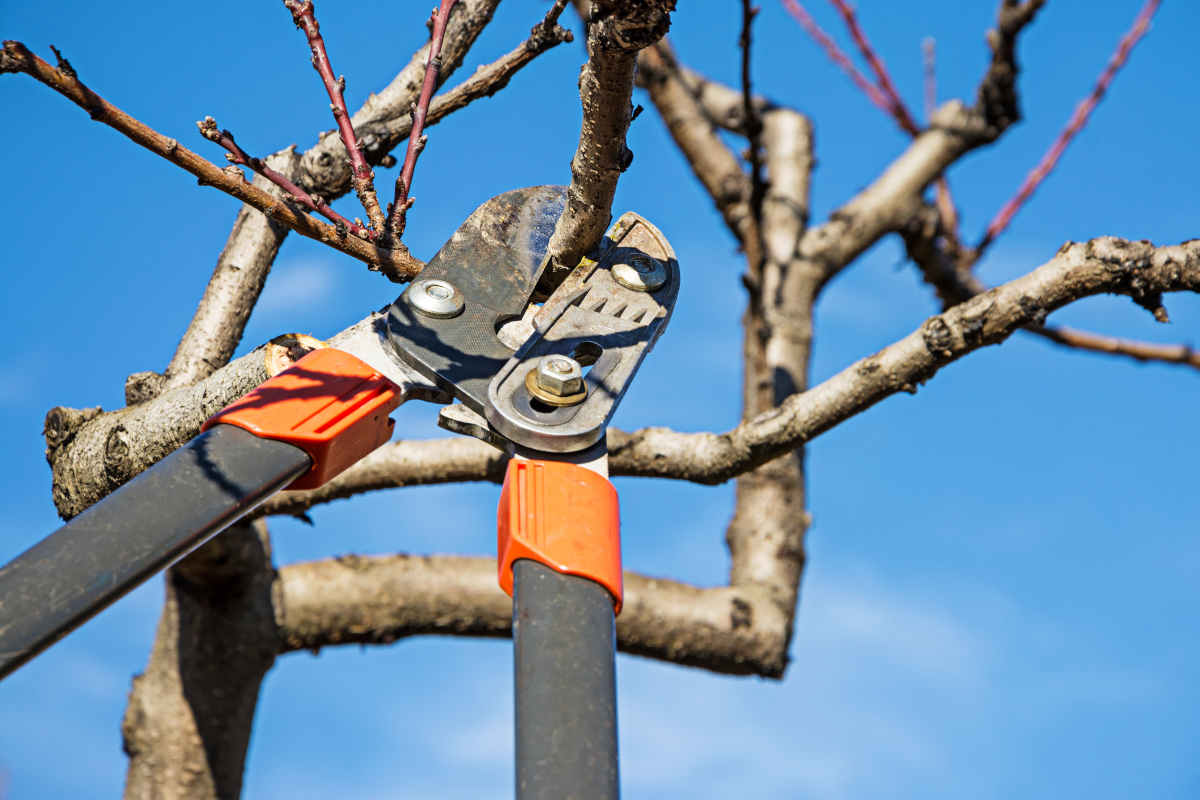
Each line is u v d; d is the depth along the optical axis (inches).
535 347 80.2
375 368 79.0
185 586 146.8
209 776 147.1
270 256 122.4
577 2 132.0
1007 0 165.8
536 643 62.5
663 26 70.6
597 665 61.8
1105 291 97.3
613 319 83.1
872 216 178.7
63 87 76.7
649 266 87.2
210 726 147.3
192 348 117.8
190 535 66.4
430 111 106.8
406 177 89.0
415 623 153.1
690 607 154.3
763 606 157.1
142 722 147.6
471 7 118.8
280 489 72.1
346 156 116.5
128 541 64.8
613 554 67.9
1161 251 95.9
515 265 86.9
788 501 166.6
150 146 79.7
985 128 177.2
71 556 63.6
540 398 76.5
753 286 158.6
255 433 72.0
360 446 76.2
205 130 82.9
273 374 89.6
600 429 75.6
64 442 103.0
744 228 185.5
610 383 78.4
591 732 58.9
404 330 80.9
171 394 98.3
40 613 61.4
